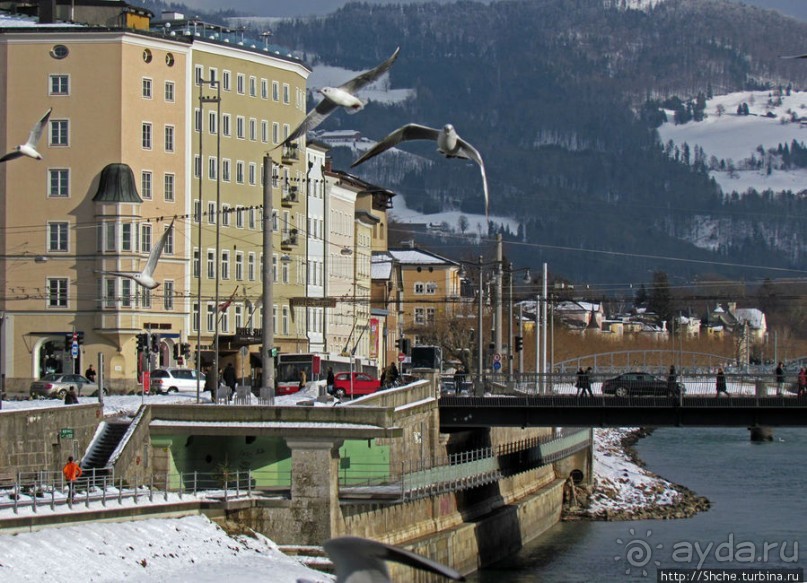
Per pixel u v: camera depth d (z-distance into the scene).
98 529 68.25
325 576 72.25
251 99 155.50
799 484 138.62
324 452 79.44
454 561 90.44
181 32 153.00
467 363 192.75
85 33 141.50
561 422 98.94
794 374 101.25
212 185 149.62
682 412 95.94
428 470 87.75
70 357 139.50
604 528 114.44
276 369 123.00
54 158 141.38
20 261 141.50
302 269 165.50
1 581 58.75
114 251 139.38
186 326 145.75
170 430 83.25
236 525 78.44
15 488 68.00
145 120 143.38
